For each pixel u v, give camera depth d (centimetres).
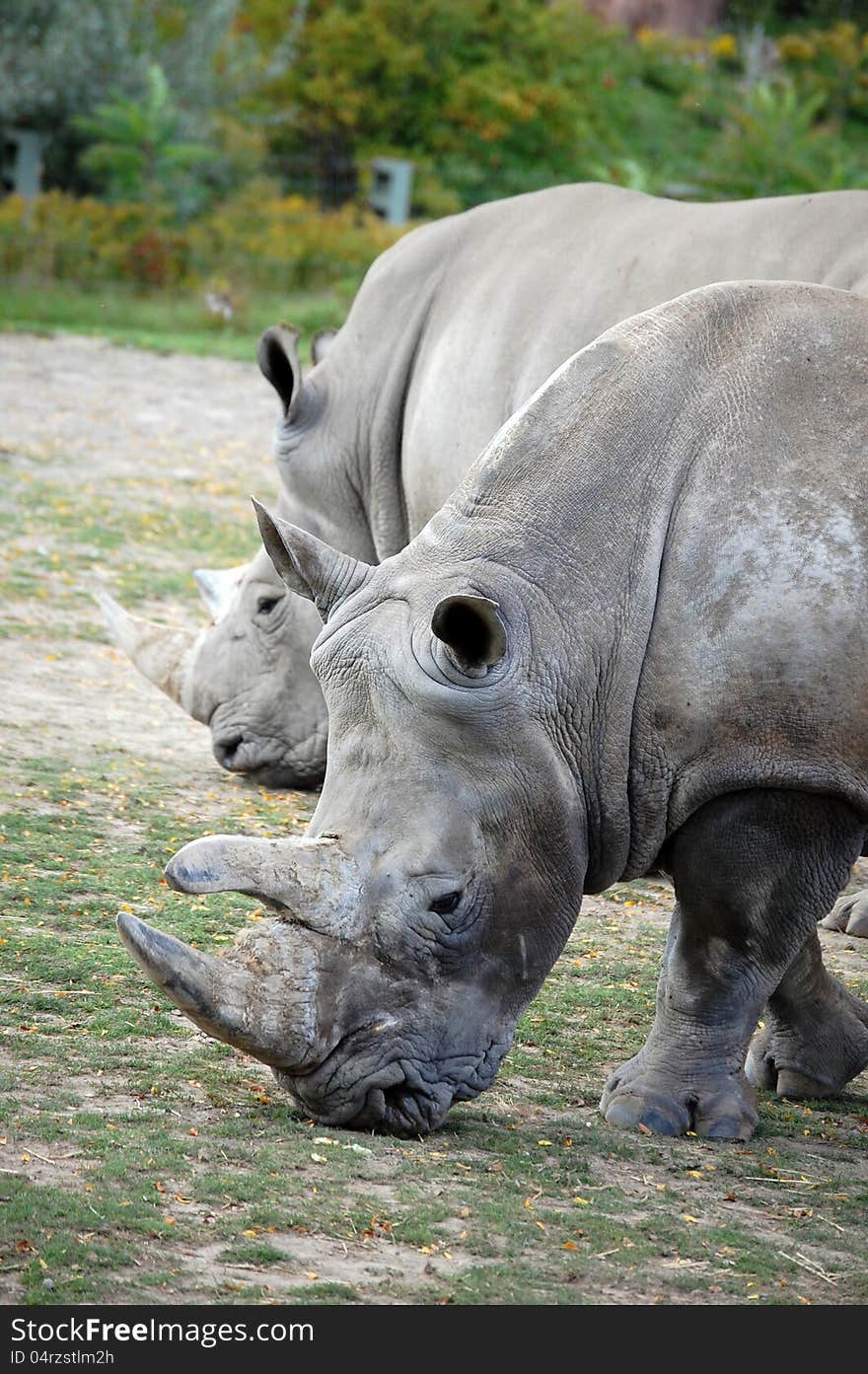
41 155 9575
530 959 1510
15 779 2581
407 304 2545
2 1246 1212
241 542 4391
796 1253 1328
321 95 10369
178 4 10062
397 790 1459
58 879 2162
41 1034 1686
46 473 4947
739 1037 1638
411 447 2420
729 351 1596
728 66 12694
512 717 1467
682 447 1559
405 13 10694
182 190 9138
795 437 1555
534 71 11050
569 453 1554
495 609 1400
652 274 2184
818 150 10600
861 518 1536
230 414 6109
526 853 1489
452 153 10631
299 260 8656
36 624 3503
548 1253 1279
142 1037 1700
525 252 2361
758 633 1520
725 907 1594
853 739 1534
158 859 2284
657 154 11200
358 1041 1442
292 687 2667
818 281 2047
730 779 1538
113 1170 1346
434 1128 1492
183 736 2956
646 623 1529
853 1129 1698
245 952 1416
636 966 2108
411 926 1444
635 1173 1470
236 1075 1611
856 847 1597
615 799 1541
